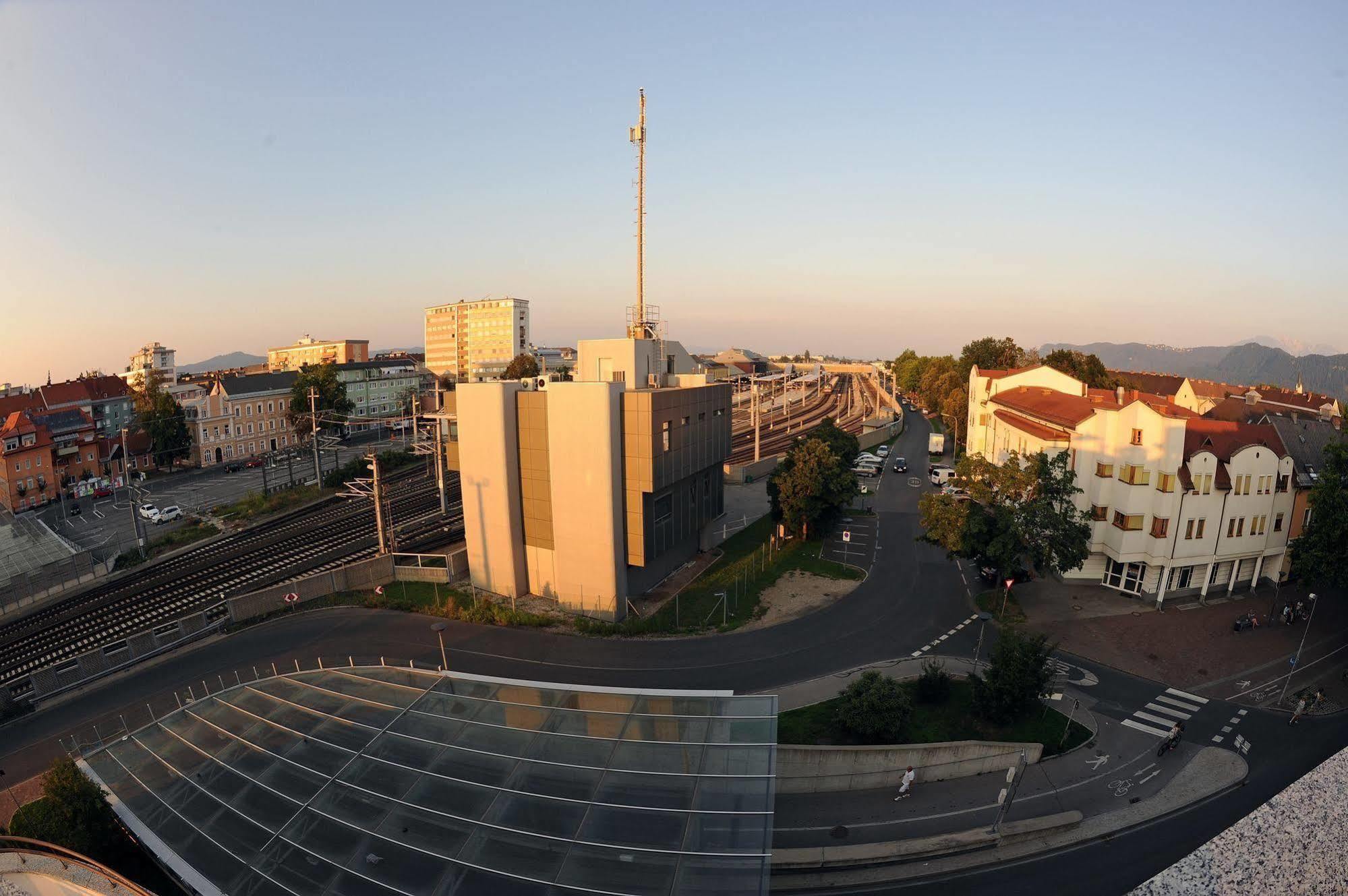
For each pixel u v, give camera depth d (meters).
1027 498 45.31
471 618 47.72
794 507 59.66
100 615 55.34
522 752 26.31
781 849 26.62
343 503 87.12
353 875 21.34
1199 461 45.28
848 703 32.50
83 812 25.34
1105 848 26.81
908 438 126.12
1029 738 33.00
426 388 182.12
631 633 44.94
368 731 28.48
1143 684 37.84
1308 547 41.25
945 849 26.77
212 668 42.78
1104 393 72.88
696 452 54.06
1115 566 49.59
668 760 25.47
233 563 64.88
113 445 113.25
